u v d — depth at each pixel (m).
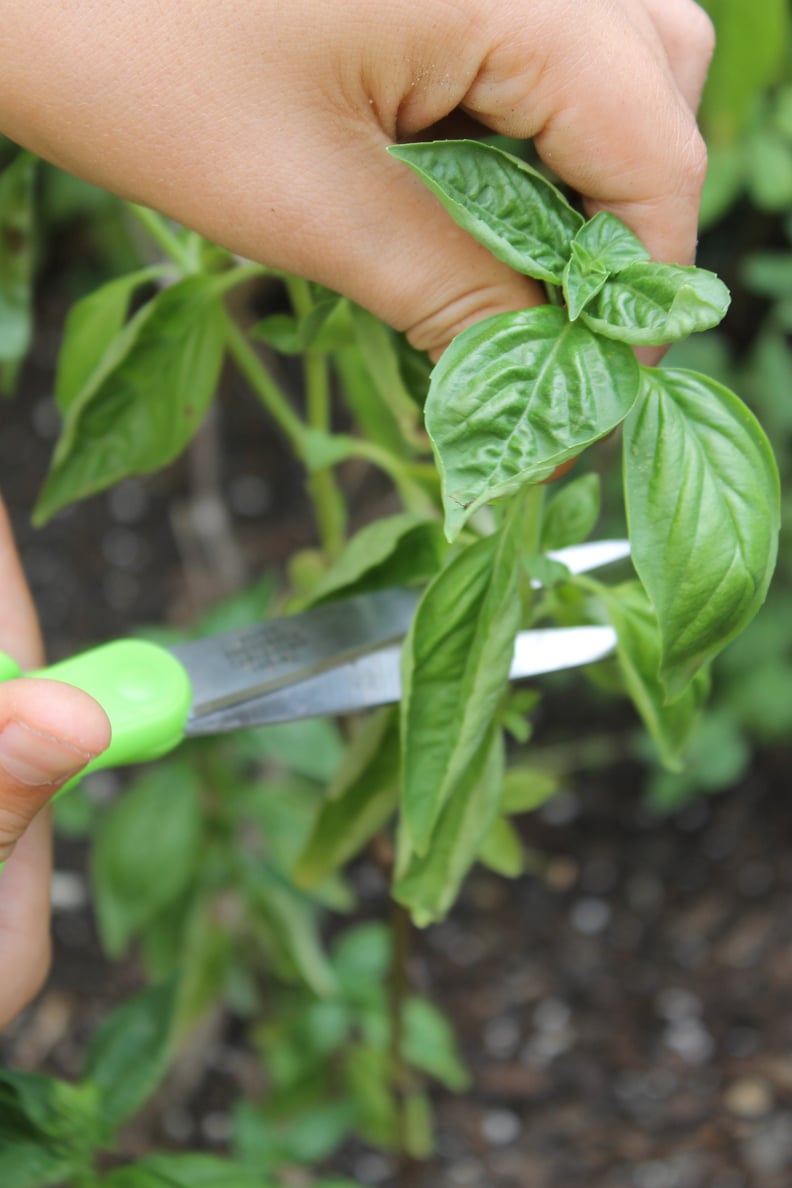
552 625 0.61
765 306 1.34
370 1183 0.95
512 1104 0.98
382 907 1.10
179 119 0.53
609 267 0.52
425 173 0.51
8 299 0.65
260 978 0.92
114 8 0.52
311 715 0.59
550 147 0.53
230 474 1.44
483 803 0.58
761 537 0.52
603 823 1.17
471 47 0.52
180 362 0.61
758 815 1.16
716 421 0.52
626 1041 1.01
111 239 1.40
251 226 0.54
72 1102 0.59
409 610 0.60
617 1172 0.93
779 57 0.94
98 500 1.44
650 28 0.53
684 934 1.08
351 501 1.35
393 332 0.57
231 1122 0.97
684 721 0.59
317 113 0.53
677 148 0.53
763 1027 1.01
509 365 0.51
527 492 0.54
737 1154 0.93
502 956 1.07
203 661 0.59
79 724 0.51
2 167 0.99
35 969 0.59
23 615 0.60
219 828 0.81
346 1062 0.85
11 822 0.52
